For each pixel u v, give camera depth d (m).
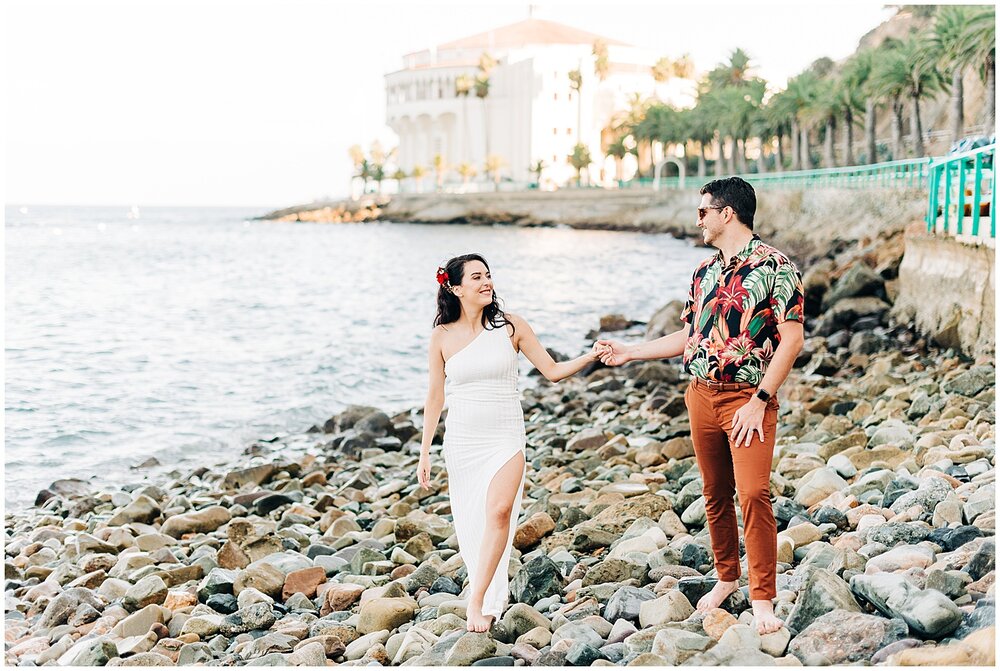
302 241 71.62
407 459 10.46
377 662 4.41
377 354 18.86
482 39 129.38
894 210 30.53
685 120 81.38
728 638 3.97
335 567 6.10
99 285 34.88
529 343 4.71
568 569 5.40
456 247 59.84
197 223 121.25
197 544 6.97
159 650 4.76
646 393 13.79
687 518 5.98
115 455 11.27
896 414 9.04
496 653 4.24
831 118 54.31
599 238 71.56
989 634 3.53
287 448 11.71
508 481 4.45
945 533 4.77
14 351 19.23
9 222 113.44
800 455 7.15
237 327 23.28
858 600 4.24
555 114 112.38
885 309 16.92
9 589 6.25
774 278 4.05
